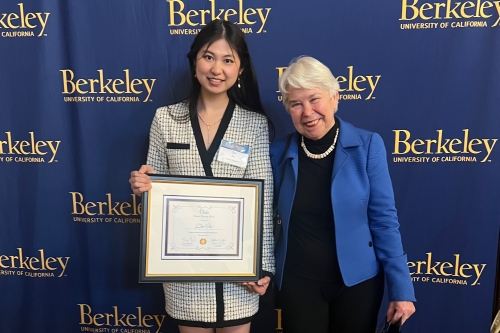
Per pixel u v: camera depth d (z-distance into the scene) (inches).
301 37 57.3
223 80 45.2
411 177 59.4
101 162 62.4
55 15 59.1
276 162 49.2
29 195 63.8
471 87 56.4
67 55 60.1
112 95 60.7
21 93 61.3
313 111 41.8
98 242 64.5
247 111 49.0
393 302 44.1
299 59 43.0
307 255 45.5
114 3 58.3
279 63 58.2
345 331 46.6
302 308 46.8
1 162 63.3
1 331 67.9
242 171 47.3
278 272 48.1
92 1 58.4
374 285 45.9
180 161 46.5
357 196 43.5
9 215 64.5
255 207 46.7
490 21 54.9
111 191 63.0
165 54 59.2
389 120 58.3
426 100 57.3
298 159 46.4
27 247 65.1
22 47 60.2
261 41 57.8
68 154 62.6
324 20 56.7
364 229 45.1
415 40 56.2
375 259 46.3
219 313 46.8
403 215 60.4
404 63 56.8
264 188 47.1
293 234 46.8
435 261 60.9
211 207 46.2
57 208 63.9
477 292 60.7
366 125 58.7
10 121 62.1
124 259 64.7
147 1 58.1
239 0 57.1
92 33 59.2
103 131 61.7
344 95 58.3
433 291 61.7
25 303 66.8
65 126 61.9
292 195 45.6
